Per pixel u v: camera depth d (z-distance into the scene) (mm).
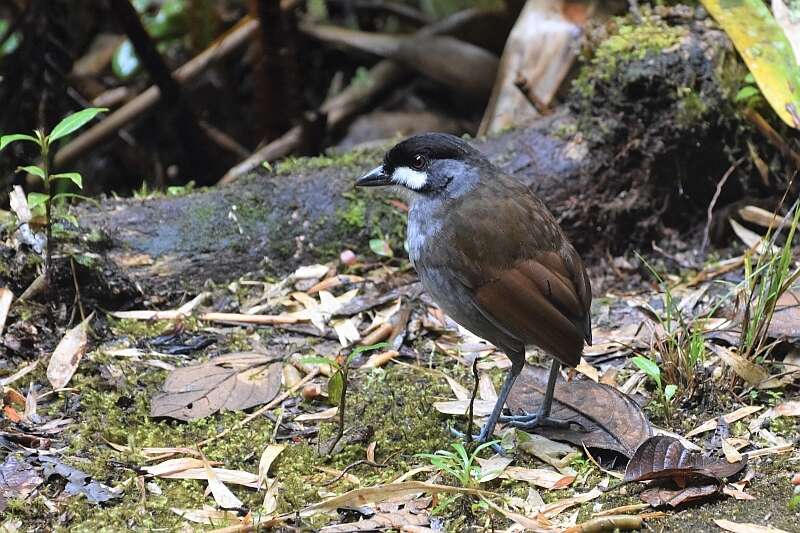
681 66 11398
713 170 11641
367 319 10320
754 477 7766
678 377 8969
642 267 11266
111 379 9172
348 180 11367
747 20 11516
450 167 8570
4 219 10516
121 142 15492
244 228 10984
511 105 12922
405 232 11211
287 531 7242
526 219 8328
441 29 15781
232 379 9188
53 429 8500
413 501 7648
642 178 11445
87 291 10102
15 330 9578
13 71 12906
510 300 8164
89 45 15992
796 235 11297
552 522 7387
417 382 9312
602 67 11555
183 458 8172
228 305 10469
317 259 11086
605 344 9758
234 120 16062
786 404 8688
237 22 16125
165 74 13695
